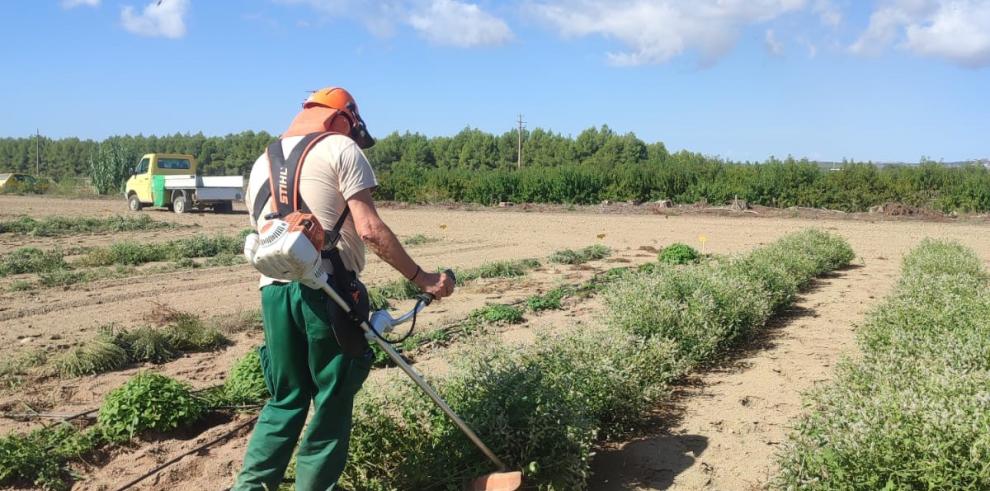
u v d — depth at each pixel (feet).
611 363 18.42
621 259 52.54
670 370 21.56
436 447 14.58
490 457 13.83
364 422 14.85
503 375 15.52
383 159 308.81
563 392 15.80
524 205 125.90
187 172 114.73
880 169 117.60
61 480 15.61
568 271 46.55
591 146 271.49
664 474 15.81
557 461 14.42
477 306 34.47
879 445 13.03
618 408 17.88
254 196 12.79
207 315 32.14
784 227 81.66
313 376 12.30
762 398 20.76
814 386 21.39
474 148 289.94
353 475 14.48
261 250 11.08
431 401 15.26
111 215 99.86
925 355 18.22
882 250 58.54
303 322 12.01
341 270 12.09
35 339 27.45
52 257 50.26
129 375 23.29
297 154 12.22
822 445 13.88
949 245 46.06
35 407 20.15
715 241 65.98
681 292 26.84
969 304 23.99
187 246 57.41
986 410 13.46
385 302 34.91
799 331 29.12
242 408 19.81
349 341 12.05
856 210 112.47
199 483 15.58
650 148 272.92
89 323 30.50
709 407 20.08
